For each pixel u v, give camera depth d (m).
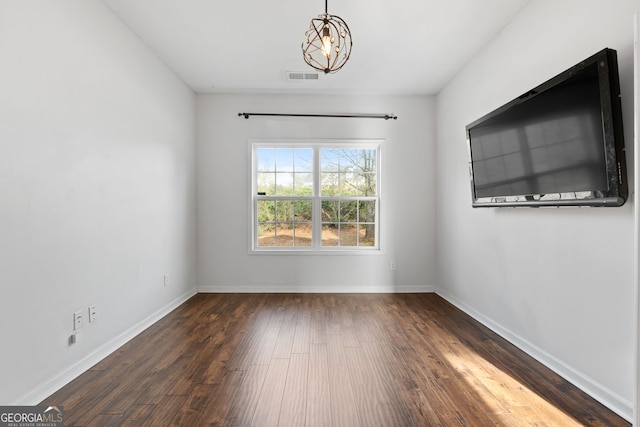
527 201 2.45
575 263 2.12
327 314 3.55
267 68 3.73
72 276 2.22
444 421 1.74
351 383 2.12
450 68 3.70
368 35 3.03
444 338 2.88
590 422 1.74
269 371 2.28
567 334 2.19
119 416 1.78
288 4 2.59
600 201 1.83
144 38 3.10
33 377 1.91
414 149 4.56
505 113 2.64
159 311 3.44
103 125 2.56
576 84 1.95
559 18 2.25
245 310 3.70
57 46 2.11
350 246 4.64
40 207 1.98
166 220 3.62
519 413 1.81
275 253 4.52
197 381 2.15
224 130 4.49
